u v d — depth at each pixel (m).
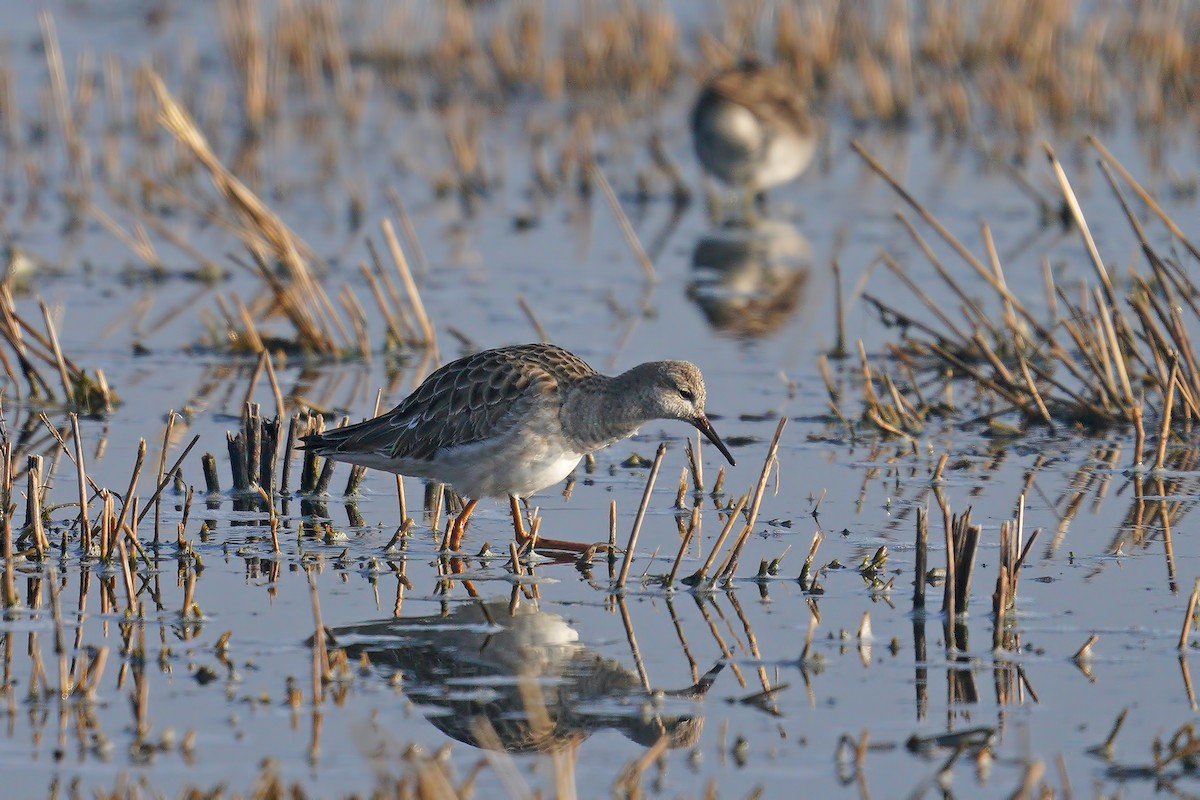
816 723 8.34
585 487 12.58
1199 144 26.11
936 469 12.88
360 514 11.92
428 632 9.58
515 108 29.97
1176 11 31.53
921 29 34.09
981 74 30.42
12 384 15.22
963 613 9.76
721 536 10.33
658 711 8.49
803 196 24.56
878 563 10.66
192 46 32.88
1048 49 29.39
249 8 29.89
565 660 9.18
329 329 17.58
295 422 12.39
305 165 25.45
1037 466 12.97
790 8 30.81
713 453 13.45
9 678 8.77
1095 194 23.34
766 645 9.38
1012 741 8.12
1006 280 19.06
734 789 7.67
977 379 14.48
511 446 10.69
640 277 19.84
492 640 9.46
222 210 22.52
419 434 10.87
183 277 19.58
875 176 25.59
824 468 13.00
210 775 7.74
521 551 11.02
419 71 32.62
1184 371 14.08
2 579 10.17
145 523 11.52
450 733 8.24
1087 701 8.55
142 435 13.71
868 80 29.42
